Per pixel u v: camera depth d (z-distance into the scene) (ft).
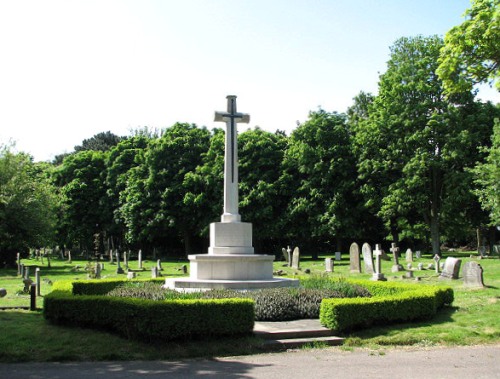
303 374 26.61
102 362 30.27
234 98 57.77
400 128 124.06
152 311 33.32
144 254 181.37
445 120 117.29
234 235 54.70
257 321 39.78
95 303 37.68
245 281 49.06
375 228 149.48
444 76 49.08
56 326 38.70
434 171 122.11
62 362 30.35
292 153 146.10
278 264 118.42
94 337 34.94
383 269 96.84
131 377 26.27
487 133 121.39
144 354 31.63
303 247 159.84
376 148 130.62
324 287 48.60
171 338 33.58
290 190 147.13
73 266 130.62
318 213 139.44
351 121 158.51
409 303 39.86
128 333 34.40
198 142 160.97
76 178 177.68
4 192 119.55
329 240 165.17
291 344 33.94
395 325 39.09
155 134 252.83
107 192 172.35
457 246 193.77
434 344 34.83
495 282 64.18
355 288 46.70
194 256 51.24
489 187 105.70
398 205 122.52
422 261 117.29
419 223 141.49
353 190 137.39
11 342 33.55
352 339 35.22
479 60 47.50
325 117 145.69
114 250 185.06
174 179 155.94
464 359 30.35
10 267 128.26
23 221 120.16
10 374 27.27
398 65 129.70
